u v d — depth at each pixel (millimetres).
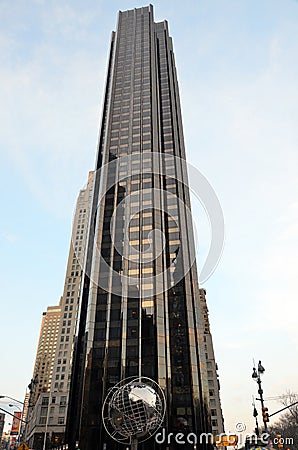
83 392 47781
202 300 93312
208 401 48344
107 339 51781
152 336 51156
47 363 154875
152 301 53812
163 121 85312
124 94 88750
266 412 23047
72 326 105250
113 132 79750
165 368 48750
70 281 113438
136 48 102625
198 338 52594
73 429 48344
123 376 48094
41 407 83750
